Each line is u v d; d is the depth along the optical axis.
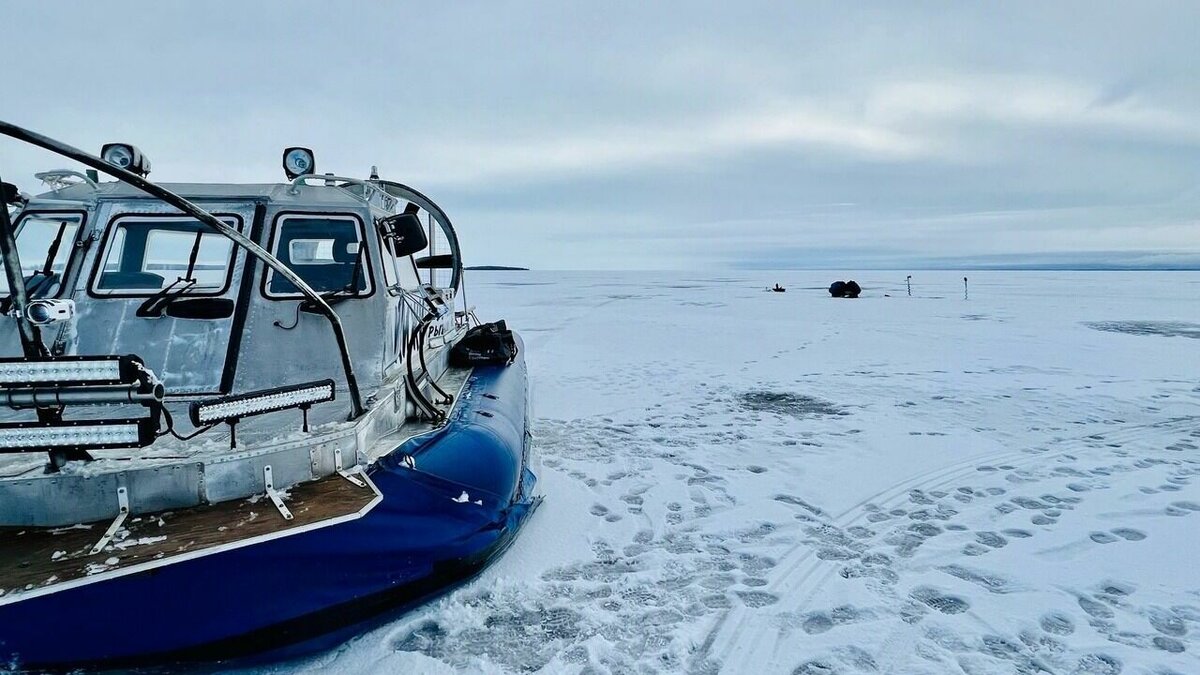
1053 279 69.19
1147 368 9.42
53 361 1.97
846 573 3.28
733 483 4.64
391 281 3.72
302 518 2.15
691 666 2.50
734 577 3.23
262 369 3.19
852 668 2.50
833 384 8.44
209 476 2.27
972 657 2.57
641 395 7.79
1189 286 42.16
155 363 3.11
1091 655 2.58
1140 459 5.16
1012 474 4.82
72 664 2.05
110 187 3.50
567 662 2.52
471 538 2.71
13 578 1.83
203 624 2.16
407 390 3.26
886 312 20.11
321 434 2.55
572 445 5.61
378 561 2.46
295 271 3.47
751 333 14.52
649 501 4.26
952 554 3.49
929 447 5.53
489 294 36.09
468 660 2.51
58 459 2.16
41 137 1.77
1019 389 7.99
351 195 3.74
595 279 81.19
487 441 3.24
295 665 2.44
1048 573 3.26
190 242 3.45
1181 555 3.45
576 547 3.54
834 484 4.63
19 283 1.98
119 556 1.94
